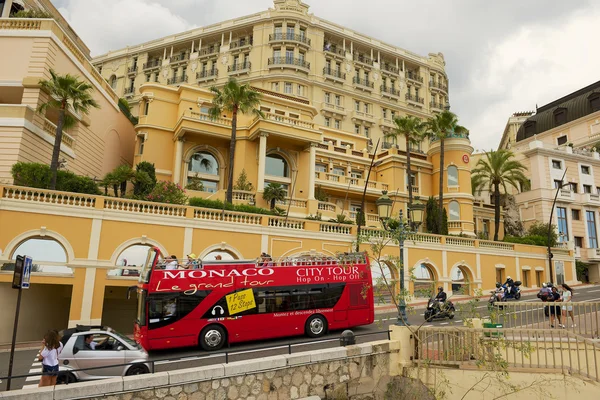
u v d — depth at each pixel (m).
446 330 11.07
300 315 15.12
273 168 34.91
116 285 18.86
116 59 61.94
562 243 39.50
